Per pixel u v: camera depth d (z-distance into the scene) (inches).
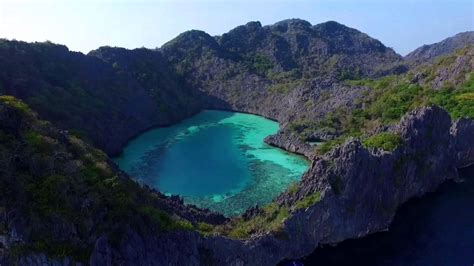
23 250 2778.1
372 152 4591.5
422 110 5290.4
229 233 3710.6
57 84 7800.2
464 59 7839.6
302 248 3873.0
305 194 4146.2
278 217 3981.3
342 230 4101.9
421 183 4975.4
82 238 2930.6
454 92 7022.6
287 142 7608.3
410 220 4480.8
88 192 3117.6
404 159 4781.0
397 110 6899.6
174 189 5738.2
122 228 3011.8
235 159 7066.9
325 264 3759.8
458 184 5305.1
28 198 2950.3
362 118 7470.5
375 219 4286.4
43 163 3203.7
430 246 4018.2
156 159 7081.7
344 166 4215.1
